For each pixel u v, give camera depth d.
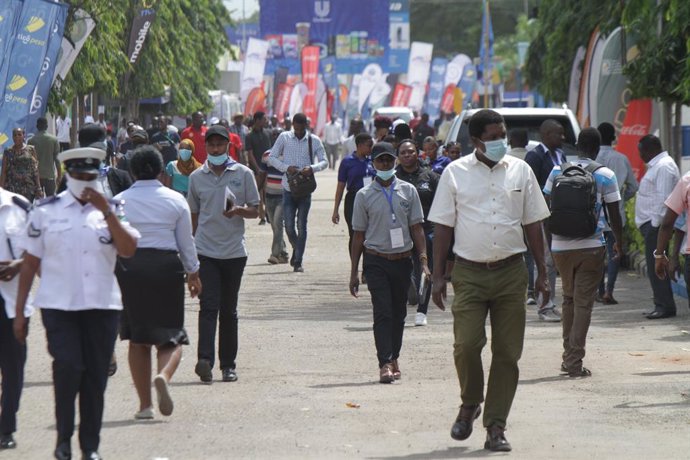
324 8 146.88
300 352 28.61
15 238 18.84
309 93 151.25
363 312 35.44
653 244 33.81
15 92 46.84
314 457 18.41
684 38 44.22
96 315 17.44
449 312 35.34
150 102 101.94
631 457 18.30
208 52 113.56
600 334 31.03
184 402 22.73
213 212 24.98
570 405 22.45
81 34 55.38
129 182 26.56
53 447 19.06
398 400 22.94
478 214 19.11
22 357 19.14
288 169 44.94
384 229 25.27
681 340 29.92
